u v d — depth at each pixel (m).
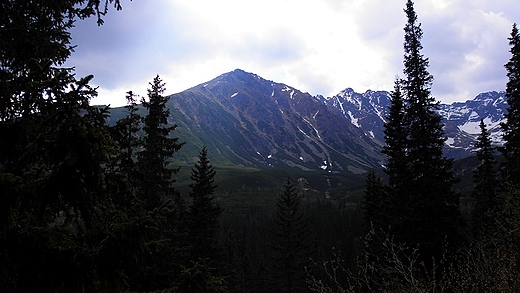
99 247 4.59
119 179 5.00
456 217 15.67
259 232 86.75
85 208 4.33
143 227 4.83
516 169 17.53
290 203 32.91
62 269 4.51
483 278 8.22
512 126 19.02
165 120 16.83
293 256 31.77
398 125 20.38
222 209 24.91
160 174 16.11
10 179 3.94
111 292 4.73
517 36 19.11
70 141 4.00
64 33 6.68
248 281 42.41
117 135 5.95
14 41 5.54
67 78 4.61
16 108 4.71
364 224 26.75
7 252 4.37
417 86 18.06
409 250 15.85
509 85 19.30
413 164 17.56
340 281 24.08
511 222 10.10
